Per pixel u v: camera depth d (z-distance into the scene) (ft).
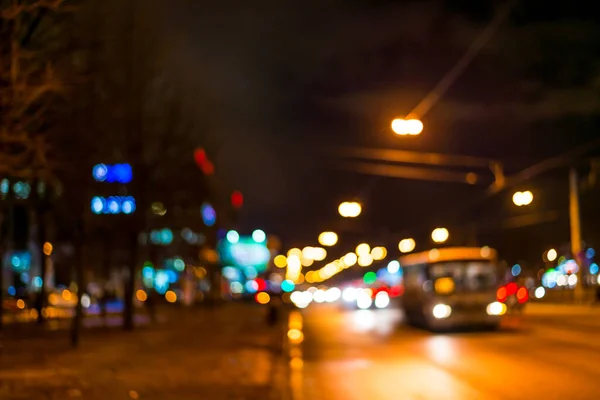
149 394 44.01
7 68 39.93
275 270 324.19
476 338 76.38
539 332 79.97
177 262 172.24
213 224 129.08
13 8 38.29
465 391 42.14
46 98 46.70
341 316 138.82
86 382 48.75
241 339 86.17
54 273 149.69
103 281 121.39
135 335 86.02
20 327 98.17
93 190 69.67
